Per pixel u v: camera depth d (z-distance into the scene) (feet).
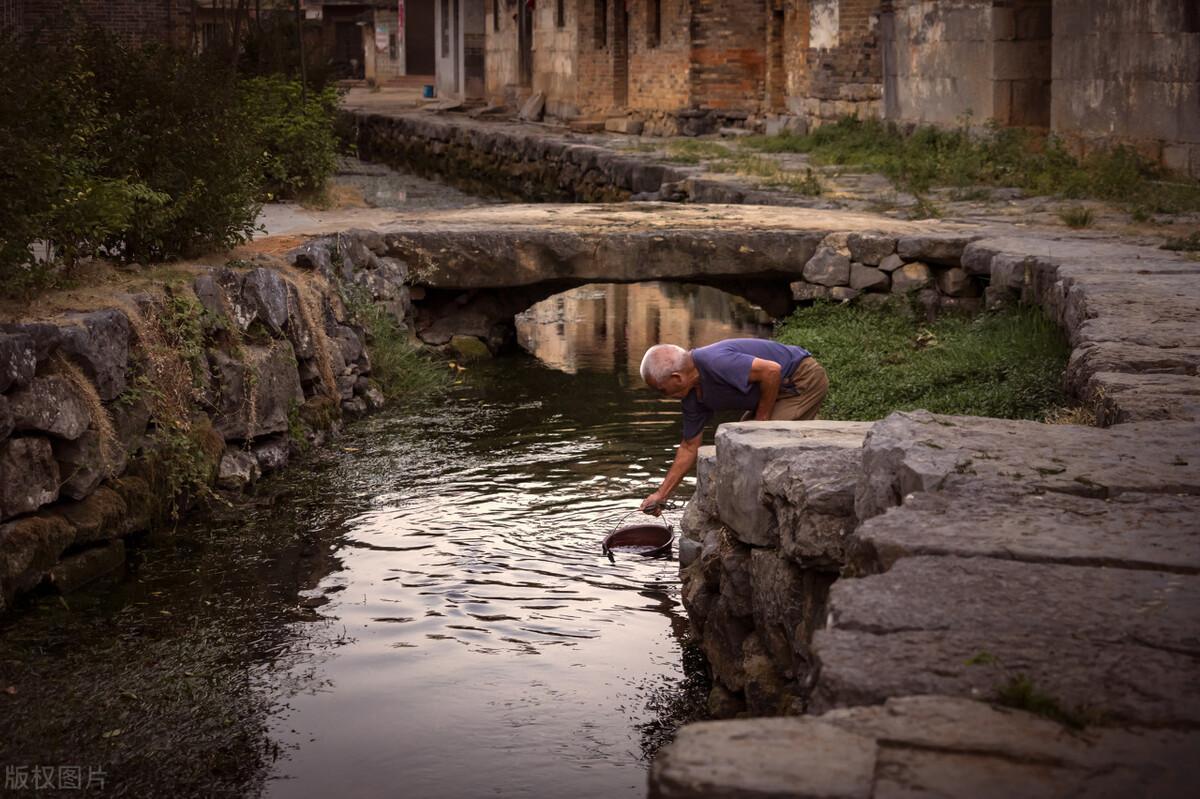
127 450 23.62
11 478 20.25
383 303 37.81
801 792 7.10
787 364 21.70
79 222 24.47
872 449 13.60
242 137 32.42
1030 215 44.75
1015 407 26.50
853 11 79.97
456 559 22.66
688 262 40.27
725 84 97.66
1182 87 49.26
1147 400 17.08
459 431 32.12
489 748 15.75
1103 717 7.97
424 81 216.54
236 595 20.92
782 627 15.14
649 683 17.71
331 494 26.61
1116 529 11.16
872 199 51.52
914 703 8.13
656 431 32.09
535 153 95.81
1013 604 9.61
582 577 21.76
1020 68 63.62
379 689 17.40
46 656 18.33
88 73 27.32
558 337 45.03
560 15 121.90
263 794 14.53
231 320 28.04
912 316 38.47
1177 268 30.83
